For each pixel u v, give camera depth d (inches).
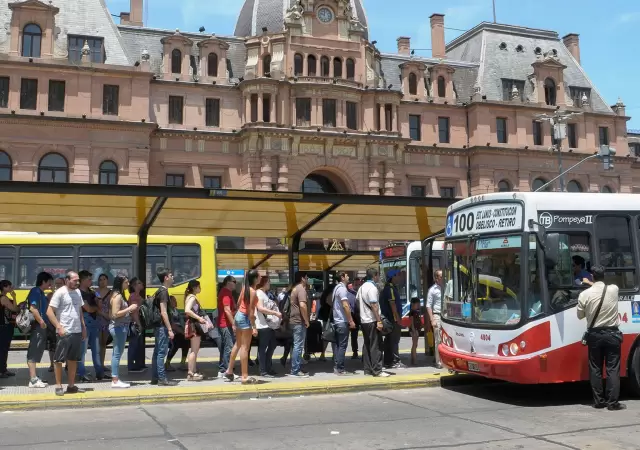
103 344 610.5
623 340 492.7
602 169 2385.6
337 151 2034.9
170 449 351.3
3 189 524.4
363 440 369.7
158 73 1994.3
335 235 816.9
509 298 485.1
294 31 2059.5
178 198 586.9
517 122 2285.9
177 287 1009.5
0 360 591.2
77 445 360.5
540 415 439.8
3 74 1740.9
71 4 1932.8
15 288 970.1
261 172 1947.6
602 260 500.4
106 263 1007.6
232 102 2014.0
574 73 2536.9
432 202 653.3
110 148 1819.6
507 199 500.7
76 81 1800.0
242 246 1899.6
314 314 960.3
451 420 425.4
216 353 859.4
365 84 2123.5
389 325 610.5
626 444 353.4
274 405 485.1
